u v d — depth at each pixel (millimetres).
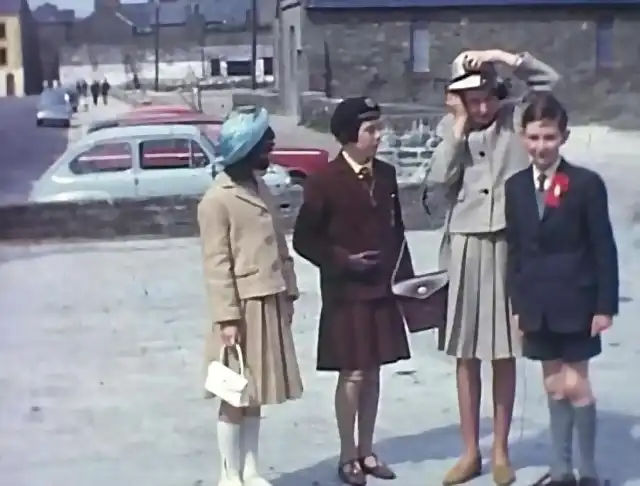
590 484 5562
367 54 41094
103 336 9922
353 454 6039
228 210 5449
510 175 5719
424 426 7055
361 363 5812
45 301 11562
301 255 5902
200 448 6766
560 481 5637
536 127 5363
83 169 16188
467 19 40750
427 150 21438
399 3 40562
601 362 8508
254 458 5711
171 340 9711
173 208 15695
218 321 5398
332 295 5855
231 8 98500
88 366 8891
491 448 6477
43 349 9500
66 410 7660
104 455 6676
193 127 16812
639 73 40750
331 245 5836
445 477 5930
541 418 7094
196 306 11117
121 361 9016
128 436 7043
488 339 5711
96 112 63500
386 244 5871
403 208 15508
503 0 40469
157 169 16109
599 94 40906
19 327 10375
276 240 5578
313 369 8625
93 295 11805
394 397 7750
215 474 6281
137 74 105438
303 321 10312
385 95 41281
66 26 121375
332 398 7816
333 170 5867
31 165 32344
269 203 5613
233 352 5496
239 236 5465
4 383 8414
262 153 5516
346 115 5789
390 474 6043
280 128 39438
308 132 37875
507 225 5535
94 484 6168
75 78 119562
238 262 5465
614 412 7207
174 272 13055
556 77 5883
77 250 14859
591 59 40781
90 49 119875
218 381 5359
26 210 15484
